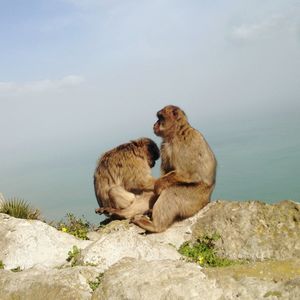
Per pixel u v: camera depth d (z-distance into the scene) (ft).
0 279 4.67
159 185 6.26
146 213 6.66
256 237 5.43
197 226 5.95
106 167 6.90
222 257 5.50
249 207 5.77
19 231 5.88
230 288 3.84
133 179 6.74
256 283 3.80
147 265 4.32
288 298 3.55
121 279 4.20
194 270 4.12
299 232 5.33
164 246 5.43
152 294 3.91
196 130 6.45
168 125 6.44
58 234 5.97
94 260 4.98
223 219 5.80
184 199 6.21
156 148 6.95
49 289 4.37
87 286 4.41
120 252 5.06
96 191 7.03
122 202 6.70
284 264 4.11
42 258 5.60
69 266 5.15
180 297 3.83
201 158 6.28
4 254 5.67
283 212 5.56
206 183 6.31
